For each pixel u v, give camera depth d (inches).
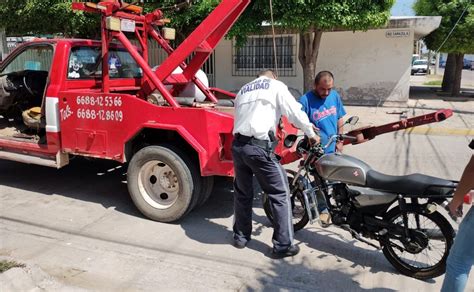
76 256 154.9
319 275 144.9
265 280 141.1
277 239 155.5
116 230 177.8
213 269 147.6
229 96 243.9
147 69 181.9
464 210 193.2
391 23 518.0
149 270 146.1
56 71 200.5
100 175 250.5
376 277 144.0
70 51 203.8
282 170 153.6
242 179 157.9
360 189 146.3
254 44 573.0
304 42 458.0
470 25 543.8
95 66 218.1
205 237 172.7
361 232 149.9
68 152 199.6
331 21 395.5
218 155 169.5
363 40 541.0
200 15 411.2
